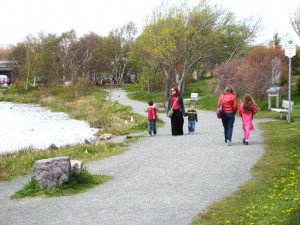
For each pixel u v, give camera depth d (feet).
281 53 123.95
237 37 172.86
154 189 30.48
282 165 35.60
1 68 367.86
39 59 269.23
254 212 22.98
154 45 162.71
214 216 23.58
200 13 160.25
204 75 274.16
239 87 112.37
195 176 33.94
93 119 104.58
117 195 29.19
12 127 96.48
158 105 118.73
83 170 33.63
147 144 53.98
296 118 74.08
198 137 57.16
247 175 33.35
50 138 77.41
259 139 52.16
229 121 48.47
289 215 20.94
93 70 340.18
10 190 32.48
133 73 351.05
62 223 23.39
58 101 177.27
